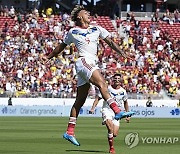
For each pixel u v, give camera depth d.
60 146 42.31
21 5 166.75
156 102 121.75
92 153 36.75
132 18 162.38
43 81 126.00
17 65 131.25
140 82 132.25
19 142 46.38
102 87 33.06
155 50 149.38
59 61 132.75
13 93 114.88
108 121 38.56
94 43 34.59
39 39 145.50
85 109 117.19
